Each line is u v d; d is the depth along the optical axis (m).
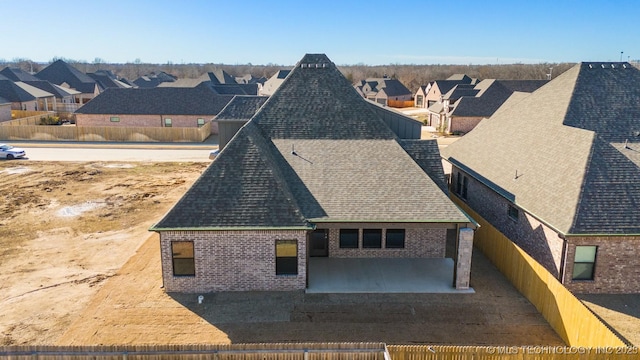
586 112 24.00
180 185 34.31
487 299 17.16
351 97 24.08
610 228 16.64
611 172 18.19
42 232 24.20
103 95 59.62
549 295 15.53
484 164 25.70
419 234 20.59
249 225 16.95
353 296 17.27
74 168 39.56
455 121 60.94
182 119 58.47
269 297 17.19
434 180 21.70
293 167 20.55
